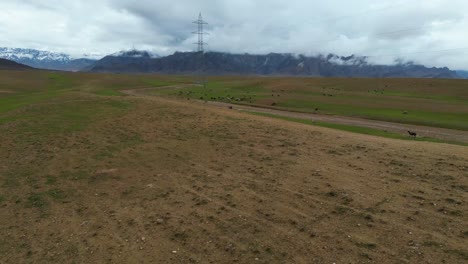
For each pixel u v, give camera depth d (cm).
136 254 1005
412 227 1020
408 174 1399
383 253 916
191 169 1650
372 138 2206
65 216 1268
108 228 1161
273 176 1477
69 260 998
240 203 1257
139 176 1611
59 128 2627
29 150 2102
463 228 993
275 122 2800
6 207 1366
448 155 1619
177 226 1138
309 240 1001
